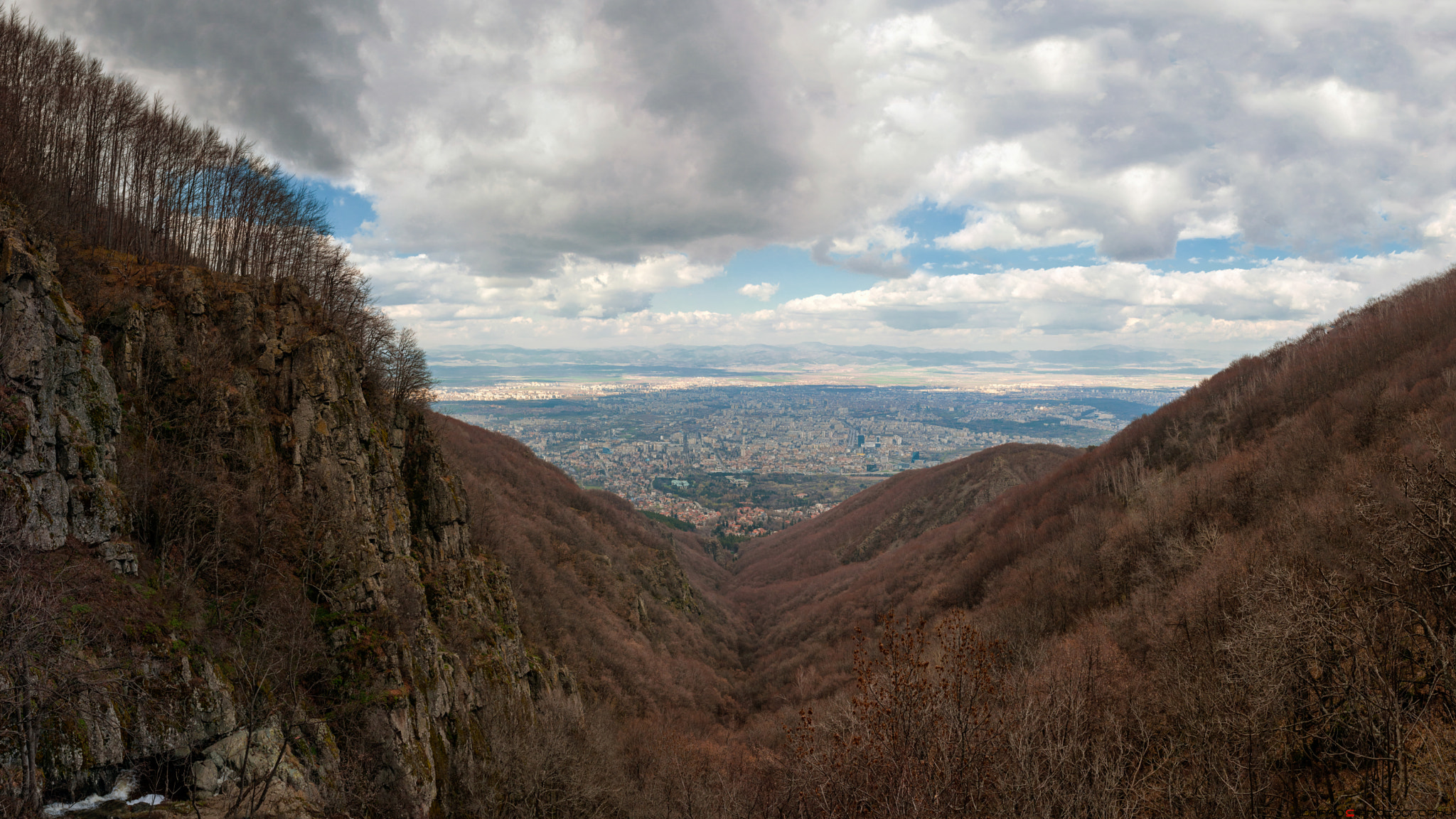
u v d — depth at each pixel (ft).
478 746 137.39
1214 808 81.20
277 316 132.36
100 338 104.22
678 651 352.90
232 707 88.07
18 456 77.41
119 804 73.20
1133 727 108.78
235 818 71.87
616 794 160.15
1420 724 73.56
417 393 202.18
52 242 100.22
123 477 95.81
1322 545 132.57
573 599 295.89
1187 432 390.83
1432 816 65.51
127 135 147.84
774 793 114.93
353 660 110.32
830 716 96.37
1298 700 82.94
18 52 129.39
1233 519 229.66
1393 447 198.90
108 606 80.79
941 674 82.99
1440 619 82.69
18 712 63.98
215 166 169.48
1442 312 308.81
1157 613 164.45
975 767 76.64
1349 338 362.12
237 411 115.34
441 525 173.58
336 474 126.52
